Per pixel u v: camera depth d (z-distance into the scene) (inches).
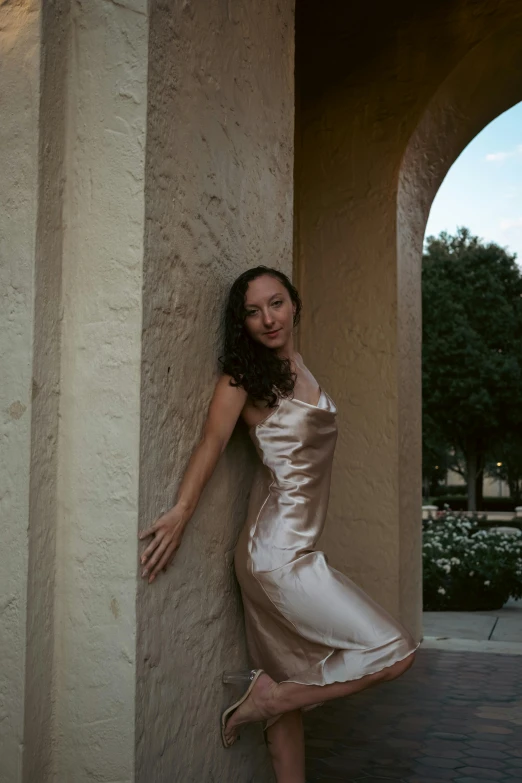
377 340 226.7
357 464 225.9
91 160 86.1
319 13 236.4
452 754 137.9
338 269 232.8
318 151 236.5
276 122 121.6
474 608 304.5
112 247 84.8
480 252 1134.4
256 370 96.0
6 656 80.5
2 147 84.0
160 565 85.0
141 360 83.3
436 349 1080.8
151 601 84.6
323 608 90.6
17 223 83.0
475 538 364.2
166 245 88.7
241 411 101.5
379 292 227.3
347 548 224.7
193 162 95.3
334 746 142.4
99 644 82.5
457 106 235.5
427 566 304.8
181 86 92.7
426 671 201.6
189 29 95.0
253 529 97.6
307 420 97.4
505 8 215.6
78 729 82.6
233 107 106.9
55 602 84.4
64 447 85.5
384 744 143.6
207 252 98.8
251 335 98.3
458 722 157.5
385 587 219.9
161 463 87.1
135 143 84.5
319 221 235.8
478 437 1135.0
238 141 108.3
